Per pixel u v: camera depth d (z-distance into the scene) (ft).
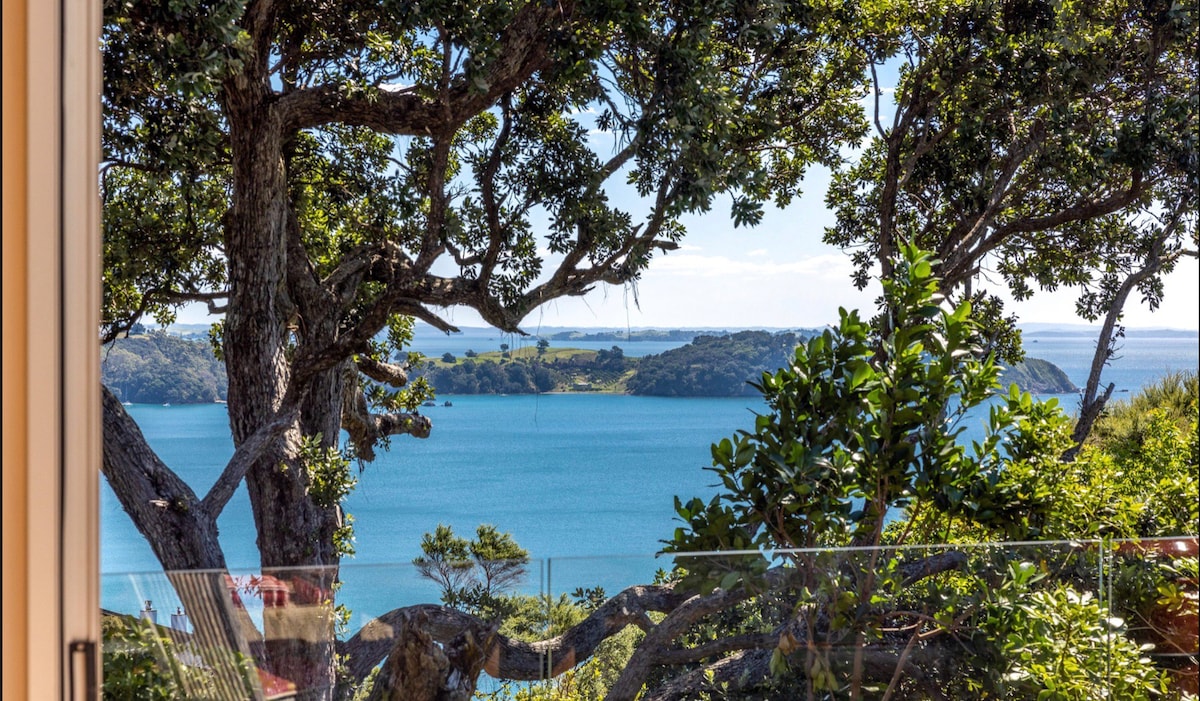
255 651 7.61
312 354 22.39
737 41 22.40
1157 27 21.53
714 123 20.11
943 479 10.26
